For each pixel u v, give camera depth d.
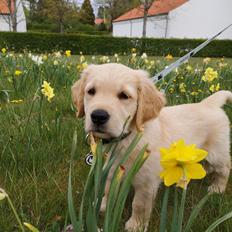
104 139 0.38
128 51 3.80
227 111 0.73
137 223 0.41
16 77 0.98
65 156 0.55
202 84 0.95
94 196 0.26
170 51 3.95
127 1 9.61
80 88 0.43
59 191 0.44
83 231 0.29
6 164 0.50
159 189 0.48
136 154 0.39
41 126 0.58
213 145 0.50
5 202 0.40
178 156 0.20
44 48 3.87
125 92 0.39
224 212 0.39
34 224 0.37
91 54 3.97
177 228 0.23
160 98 0.43
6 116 0.65
